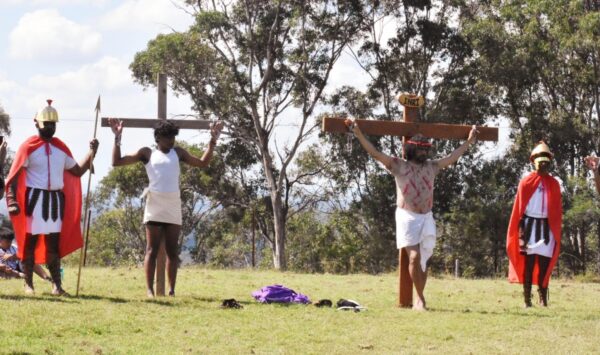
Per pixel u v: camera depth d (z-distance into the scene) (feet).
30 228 37.91
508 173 161.07
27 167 38.17
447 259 154.10
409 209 38.83
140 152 39.58
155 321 32.42
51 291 39.65
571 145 155.84
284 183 173.47
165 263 40.93
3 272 48.34
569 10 146.41
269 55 161.17
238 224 202.80
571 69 159.02
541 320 35.86
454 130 39.75
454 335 31.78
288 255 192.13
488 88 162.81
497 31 154.61
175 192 39.78
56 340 28.27
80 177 39.27
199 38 156.15
